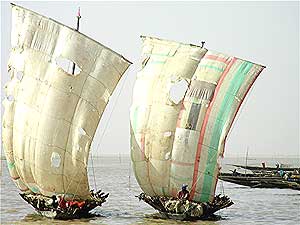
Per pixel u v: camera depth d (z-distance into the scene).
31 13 98.12
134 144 99.56
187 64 98.38
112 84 96.56
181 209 94.19
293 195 162.50
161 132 97.06
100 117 96.06
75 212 94.19
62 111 94.56
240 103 98.88
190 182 97.00
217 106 98.00
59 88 94.88
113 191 175.88
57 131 94.50
